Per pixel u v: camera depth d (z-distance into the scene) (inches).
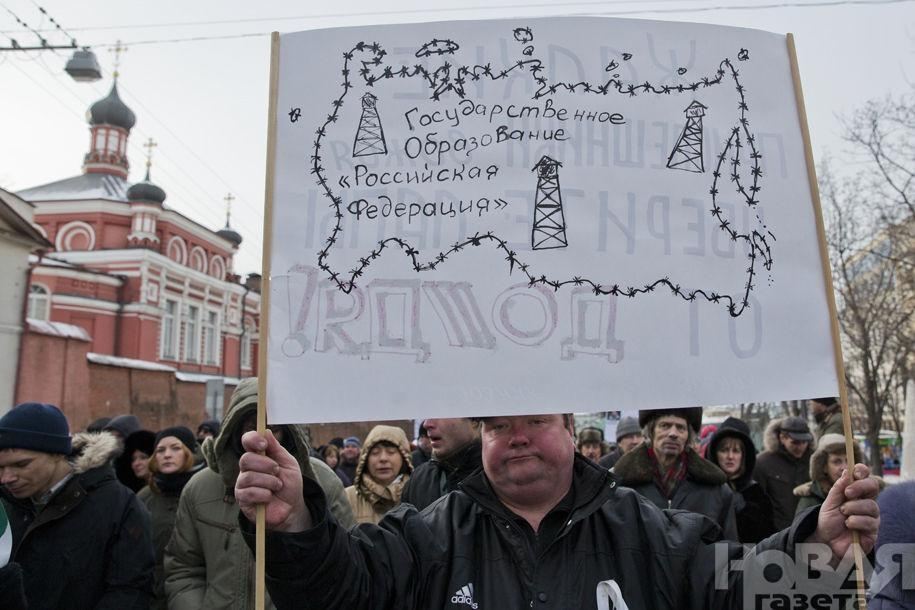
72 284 1182.3
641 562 76.6
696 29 88.8
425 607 75.2
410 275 80.7
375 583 74.7
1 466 117.2
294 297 79.4
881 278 748.6
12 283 676.1
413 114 84.9
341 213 81.9
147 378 924.6
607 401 78.3
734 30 89.3
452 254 81.5
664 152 85.6
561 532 75.7
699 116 86.7
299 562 69.1
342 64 85.4
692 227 83.8
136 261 1250.6
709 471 154.2
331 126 83.8
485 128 84.8
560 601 73.4
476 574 76.2
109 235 1304.1
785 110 88.2
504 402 77.5
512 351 79.3
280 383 77.2
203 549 123.3
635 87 86.9
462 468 141.2
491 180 83.5
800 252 84.7
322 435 906.1
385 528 80.6
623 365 79.5
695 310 81.7
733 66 88.5
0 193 677.3
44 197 1398.9
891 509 89.6
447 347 79.1
